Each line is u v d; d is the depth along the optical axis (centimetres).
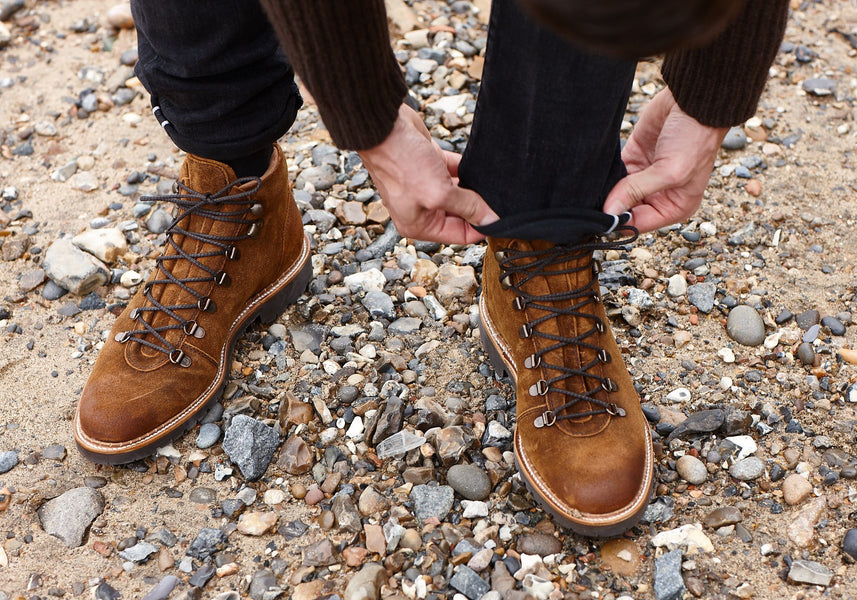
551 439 138
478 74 255
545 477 137
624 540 138
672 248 199
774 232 202
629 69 116
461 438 151
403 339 178
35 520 144
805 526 138
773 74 253
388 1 284
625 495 132
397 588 132
